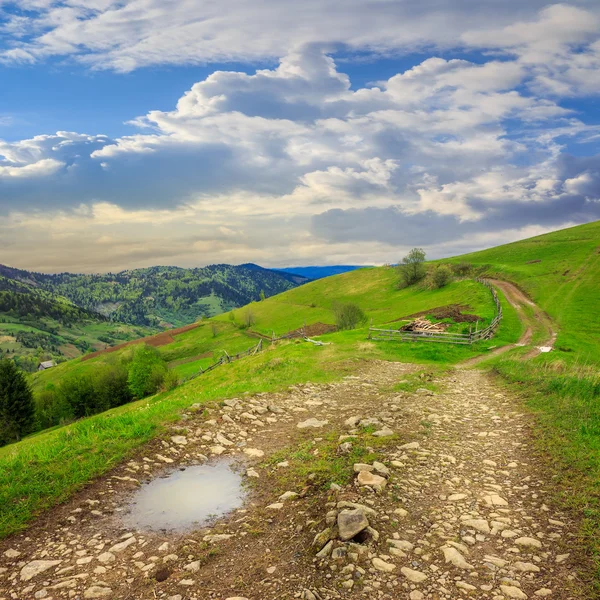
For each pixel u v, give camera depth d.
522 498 7.70
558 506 7.17
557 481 8.07
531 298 70.94
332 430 12.34
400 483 8.37
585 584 5.20
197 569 5.86
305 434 12.06
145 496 8.31
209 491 8.56
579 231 124.12
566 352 37.00
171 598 5.25
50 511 7.41
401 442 10.83
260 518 7.33
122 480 8.82
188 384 40.69
